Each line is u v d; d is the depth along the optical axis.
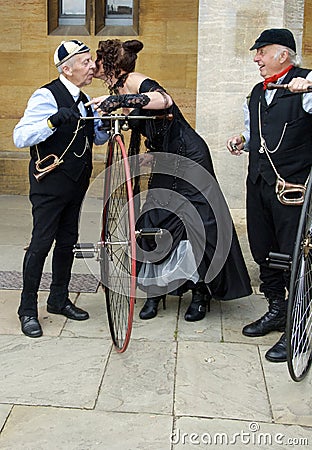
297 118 3.29
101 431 2.79
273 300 3.72
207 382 3.21
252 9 4.45
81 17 7.14
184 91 7.09
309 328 3.29
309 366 3.22
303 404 3.03
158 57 7.04
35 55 7.16
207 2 4.48
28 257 3.66
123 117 3.17
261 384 3.20
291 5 4.61
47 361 3.39
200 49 4.57
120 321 3.72
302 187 3.32
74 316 3.90
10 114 7.29
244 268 3.92
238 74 4.55
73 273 4.67
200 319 3.92
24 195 7.27
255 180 3.49
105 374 3.26
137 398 3.05
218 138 4.66
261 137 3.39
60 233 3.80
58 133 3.49
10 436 2.75
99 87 7.14
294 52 3.29
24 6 7.05
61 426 2.82
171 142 3.71
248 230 3.68
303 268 2.95
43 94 3.45
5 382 3.17
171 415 2.92
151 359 3.42
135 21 7.00
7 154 7.31
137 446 2.69
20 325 3.81
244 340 3.67
